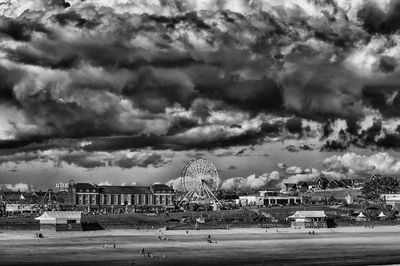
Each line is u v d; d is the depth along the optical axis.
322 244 192.75
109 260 143.38
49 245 181.88
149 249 171.38
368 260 145.38
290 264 137.50
